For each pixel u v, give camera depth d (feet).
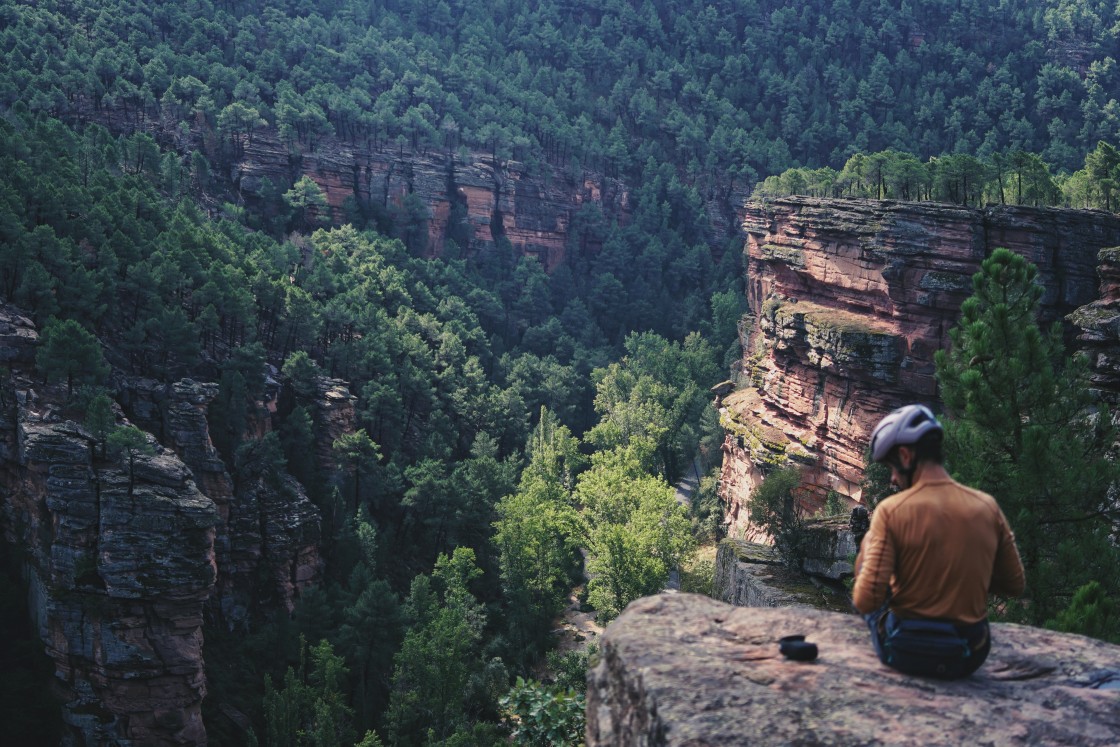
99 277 339.16
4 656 237.45
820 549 118.42
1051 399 71.51
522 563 315.17
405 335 474.08
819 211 317.01
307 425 360.28
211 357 360.69
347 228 597.52
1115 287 123.13
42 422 254.27
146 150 525.34
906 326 284.20
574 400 535.60
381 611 278.26
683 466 453.17
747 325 488.02
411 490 356.59
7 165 365.20
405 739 237.66
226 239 457.68
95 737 234.17
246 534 312.09
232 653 287.28
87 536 237.45
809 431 316.81
